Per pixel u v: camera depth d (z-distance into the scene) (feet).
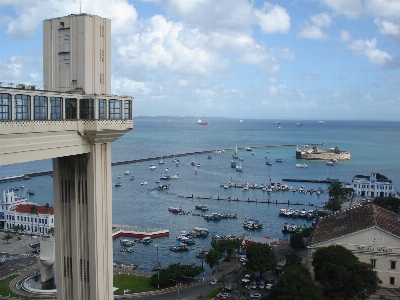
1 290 412.77
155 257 549.13
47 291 405.18
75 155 216.54
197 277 460.14
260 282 424.46
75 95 201.05
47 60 225.15
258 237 613.93
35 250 547.08
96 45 223.10
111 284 230.27
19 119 168.35
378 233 368.48
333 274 326.03
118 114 223.10
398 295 354.54
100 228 219.82
